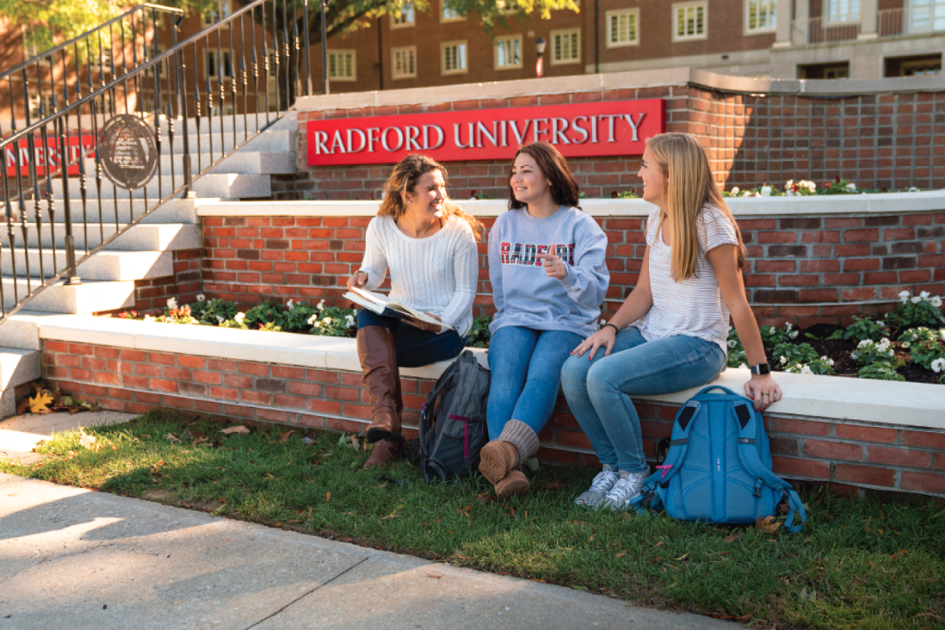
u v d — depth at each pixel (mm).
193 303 5781
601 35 29734
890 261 4316
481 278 4781
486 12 19734
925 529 2625
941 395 2842
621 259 4426
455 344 3557
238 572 2537
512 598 2332
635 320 3189
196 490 3203
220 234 5742
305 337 4227
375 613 2266
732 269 2840
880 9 25141
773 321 4324
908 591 2246
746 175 7059
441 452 3141
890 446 2787
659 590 2326
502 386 3094
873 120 7703
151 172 5570
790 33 26156
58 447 3814
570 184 3350
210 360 4191
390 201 3494
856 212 4238
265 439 3895
